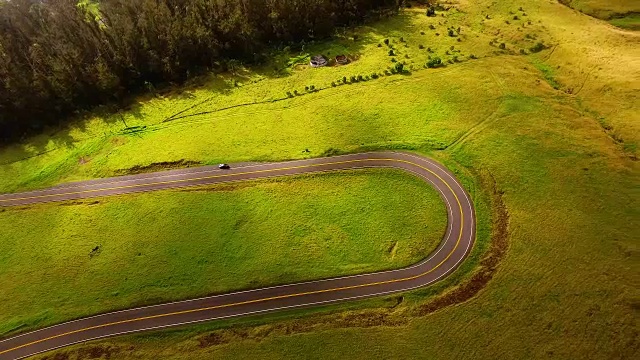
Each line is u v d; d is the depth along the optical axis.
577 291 69.56
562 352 63.62
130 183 95.88
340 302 73.19
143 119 112.12
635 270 70.88
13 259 84.81
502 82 107.62
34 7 133.50
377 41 128.38
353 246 79.75
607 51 112.62
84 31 122.19
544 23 126.38
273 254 80.12
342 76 116.62
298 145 98.75
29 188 98.25
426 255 77.44
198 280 77.81
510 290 71.06
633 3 128.75
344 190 88.88
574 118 97.25
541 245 76.00
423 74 113.38
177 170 97.12
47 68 115.25
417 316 70.19
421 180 88.62
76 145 107.31
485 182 86.69
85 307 76.00
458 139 95.19
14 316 75.81
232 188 92.12
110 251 83.94
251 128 104.56
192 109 113.25
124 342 71.38
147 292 77.00
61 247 85.69
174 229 86.25
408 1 147.38
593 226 77.31
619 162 86.75
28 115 111.75
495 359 63.94
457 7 140.12
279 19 131.75
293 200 88.38
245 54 128.50
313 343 68.50
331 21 133.38
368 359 66.06
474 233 79.50
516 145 92.19
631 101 97.69
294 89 115.06
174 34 121.19
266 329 70.88
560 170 86.56
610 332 64.75
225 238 83.69
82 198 94.25
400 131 98.88
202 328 71.94
